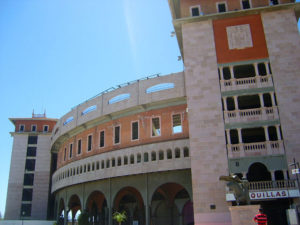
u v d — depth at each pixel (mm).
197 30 40250
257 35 38625
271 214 36031
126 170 46688
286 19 38594
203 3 41844
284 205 35812
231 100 39188
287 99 35594
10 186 80125
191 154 35375
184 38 40188
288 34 37969
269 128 37844
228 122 35938
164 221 53719
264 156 34031
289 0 40094
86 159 53812
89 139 56500
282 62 37000
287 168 33281
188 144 43219
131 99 49469
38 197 79312
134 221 55031
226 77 41375
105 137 52781
